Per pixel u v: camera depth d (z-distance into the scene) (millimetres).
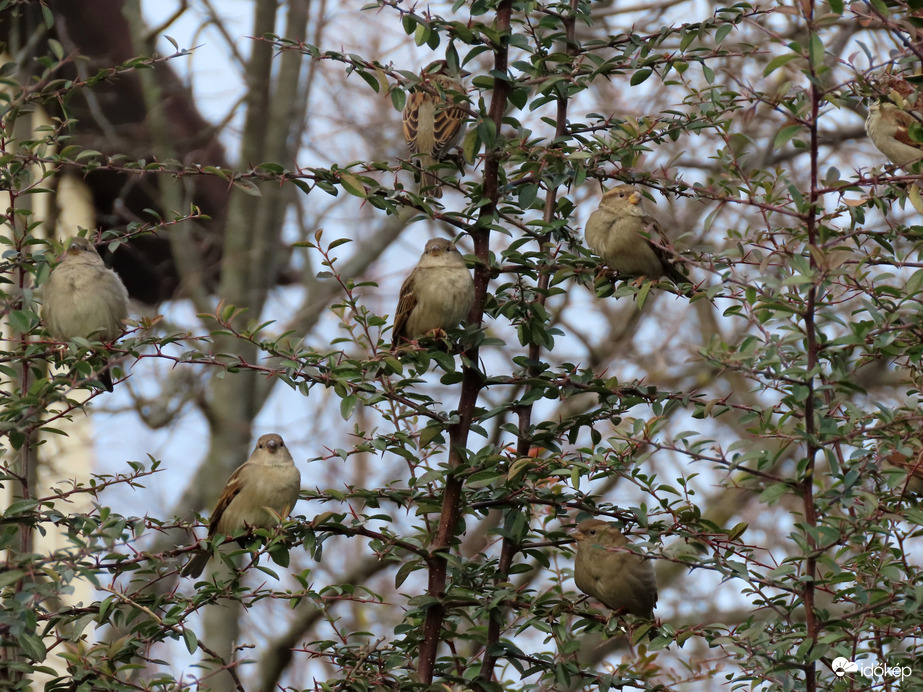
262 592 9555
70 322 11961
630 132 10805
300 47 9961
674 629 10016
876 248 9445
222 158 21359
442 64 13695
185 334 9461
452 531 10211
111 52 18828
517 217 11930
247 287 20234
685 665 9648
